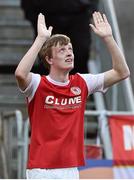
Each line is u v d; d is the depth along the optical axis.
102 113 18.78
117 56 11.33
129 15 37.81
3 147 20.41
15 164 19.84
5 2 27.52
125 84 21.58
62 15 22.55
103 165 17.94
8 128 19.94
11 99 23.94
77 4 22.50
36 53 10.91
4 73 24.89
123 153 18.25
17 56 25.27
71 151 10.98
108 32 11.32
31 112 11.21
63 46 11.12
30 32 26.39
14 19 26.70
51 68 11.22
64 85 11.17
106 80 11.41
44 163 10.91
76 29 22.77
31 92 11.12
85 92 11.31
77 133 11.08
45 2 22.34
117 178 18.05
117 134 18.41
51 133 11.01
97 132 20.17
